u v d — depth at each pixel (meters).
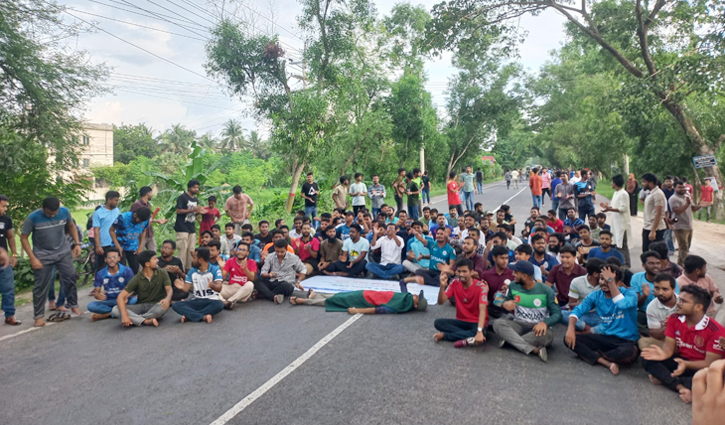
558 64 41.94
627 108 14.89
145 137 63.72
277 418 4.02
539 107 44.03
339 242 10.02
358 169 26.06
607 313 5.21
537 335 5.37
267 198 23.83
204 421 3.99
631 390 4.51
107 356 5.53
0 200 6.72
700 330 4.30
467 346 5.69
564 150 45.59
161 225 13.34
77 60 13.01
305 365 5.17
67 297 7.23
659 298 4.81
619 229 9.12
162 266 7.66
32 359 5.47
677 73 13.59
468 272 5.75
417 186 15.57
